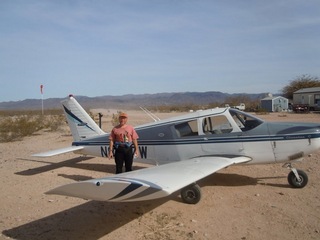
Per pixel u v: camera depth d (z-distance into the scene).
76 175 8.25
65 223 5.10
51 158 10.65
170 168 5.49
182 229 4.81
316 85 57.34
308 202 5.86
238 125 7.03
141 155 7.75
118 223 5.08
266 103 43.16
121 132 6.66
